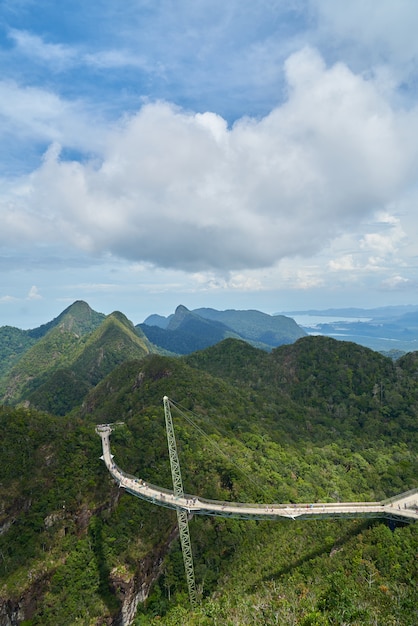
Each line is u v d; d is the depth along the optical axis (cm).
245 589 8481
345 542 8844
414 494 9812
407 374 17875
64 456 11388
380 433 15850
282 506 9600
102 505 10569
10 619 8456
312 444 14612
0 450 10912
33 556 9312
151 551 9856
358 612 5966
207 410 14825
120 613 8944
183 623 7638
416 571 7469
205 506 9300
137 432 12912
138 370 19750
